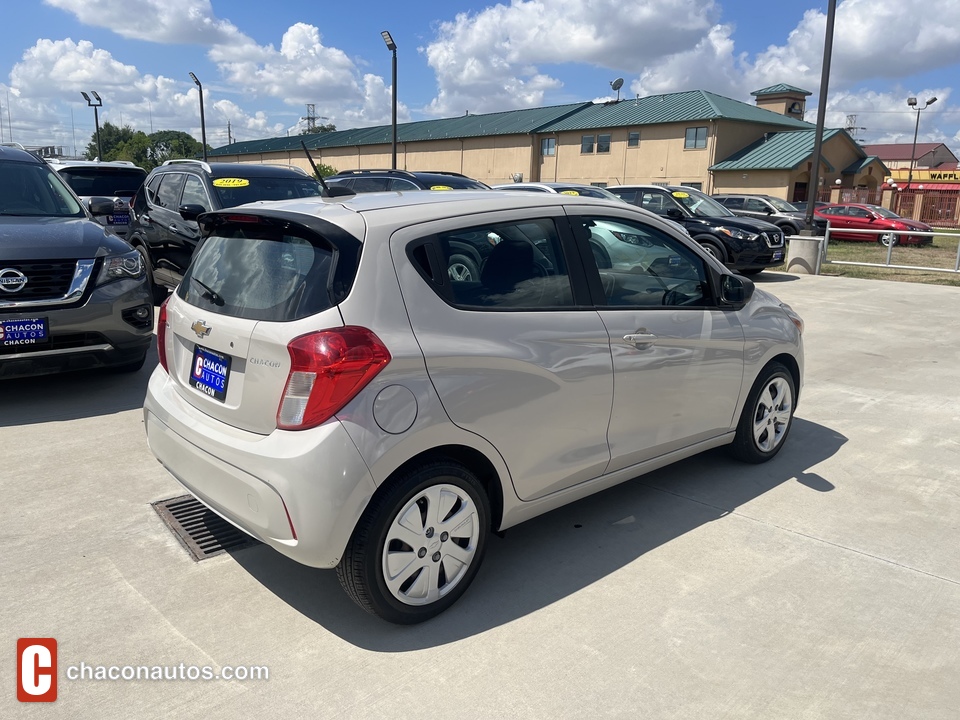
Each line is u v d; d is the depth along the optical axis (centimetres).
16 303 509
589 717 241
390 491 269
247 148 7456
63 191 671
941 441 513
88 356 548
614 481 363
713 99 4300
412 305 278
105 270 552
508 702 248
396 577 279
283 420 265
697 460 470
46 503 387
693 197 1529
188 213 638
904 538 369
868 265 1509
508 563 340
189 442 300
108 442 475
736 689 256
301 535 258
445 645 278
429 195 329
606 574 330
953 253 2095
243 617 294
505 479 308
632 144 4447
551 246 332
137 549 344
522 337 306
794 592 317
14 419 517
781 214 2242
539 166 4969
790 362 466
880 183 4519
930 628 293
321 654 272
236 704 246
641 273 369
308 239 286
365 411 260
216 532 362
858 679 262
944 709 248
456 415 281
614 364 341
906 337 876
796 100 5653
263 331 272
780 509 399
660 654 274
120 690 251
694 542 361
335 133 6794
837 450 492
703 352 388
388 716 241
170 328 334
